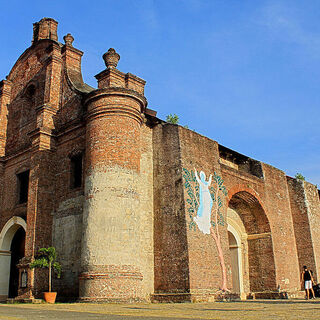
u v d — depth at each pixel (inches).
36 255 671.8
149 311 346.9
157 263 647.1
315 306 401.1
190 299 578.2
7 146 898.1
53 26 902.4
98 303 544.7
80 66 837.8
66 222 689.0
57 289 660.1
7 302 655.8
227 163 877.2
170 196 665.0
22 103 899.4
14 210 810.2
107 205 599.5
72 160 728.3
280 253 855.1
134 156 644.7
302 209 965.2
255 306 422.9
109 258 576.4
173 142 690.2
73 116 756.6
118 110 647.8
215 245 669.3
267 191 882.8
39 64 882.8
